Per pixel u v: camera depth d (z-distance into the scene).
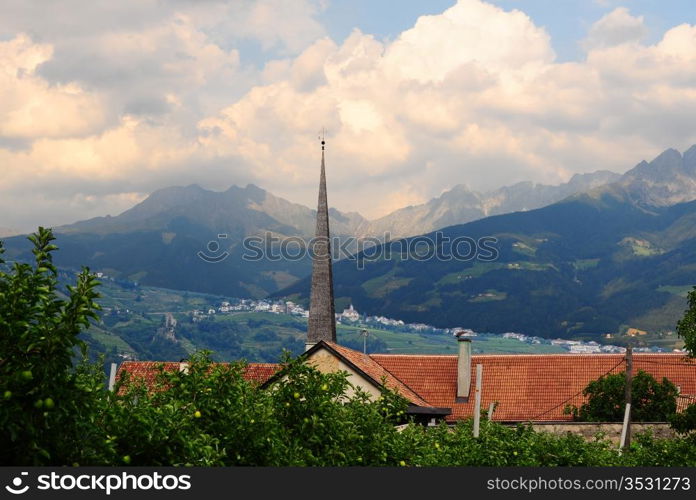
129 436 18.12
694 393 68.62
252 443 21.62
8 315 15.69
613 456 39.25
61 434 16.30
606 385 63.00
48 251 16.61
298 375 25.42
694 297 39.81
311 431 24.62
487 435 34.88
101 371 25.33
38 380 15.58
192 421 21.08
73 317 15.89
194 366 23.06
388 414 28.55
